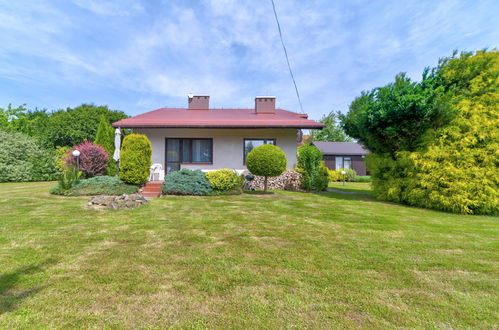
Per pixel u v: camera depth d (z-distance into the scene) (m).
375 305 1.89
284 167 8.30
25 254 2.78
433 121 6.70
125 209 5.38
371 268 2.56
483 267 2.62
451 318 1.75
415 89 6.69
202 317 1.72
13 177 12.35
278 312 1.79
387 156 8.06
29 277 2.24
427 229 4.18
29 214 4.77
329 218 4.89
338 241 3.44
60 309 1.77
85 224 4.12
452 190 6.09
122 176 7.60
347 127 9.48
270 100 12.35
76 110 23.67
